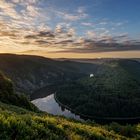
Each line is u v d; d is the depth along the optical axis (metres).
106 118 191.50
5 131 8.88
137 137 40.41
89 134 13.84
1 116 10.24
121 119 191.75
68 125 14.48
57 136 10.48
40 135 9.91
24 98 75.38
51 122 13.04
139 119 193.88
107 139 14.56
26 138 9.04
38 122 12.26
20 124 9.98
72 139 11.18
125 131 44.16
